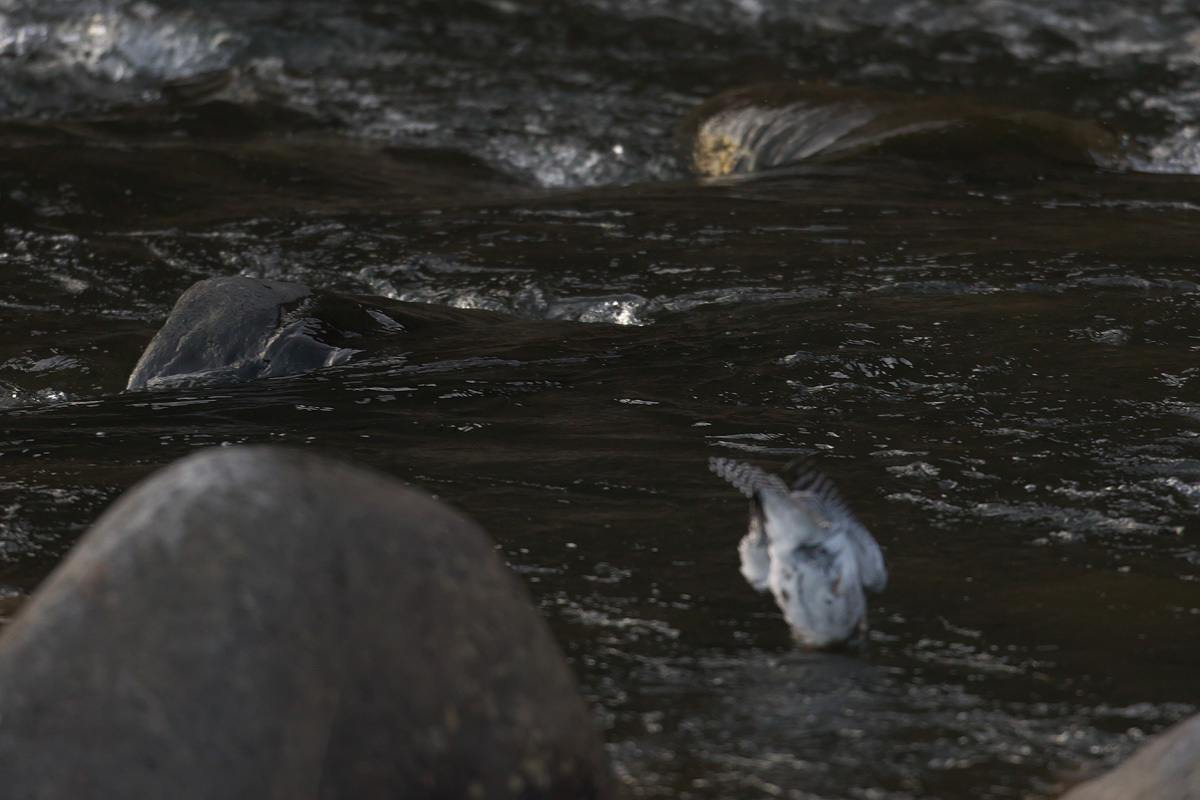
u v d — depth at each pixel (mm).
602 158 56656
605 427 23016
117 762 9695
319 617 10391
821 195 43938
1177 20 73438
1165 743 10969
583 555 17250
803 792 11664
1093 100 64000
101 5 74438
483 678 10695
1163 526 18062
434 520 11344
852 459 21000
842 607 13359
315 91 64938
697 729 12805
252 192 48094
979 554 17094
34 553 17844
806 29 75000
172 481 11203
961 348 27203
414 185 50531
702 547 17484
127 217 44562
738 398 24641
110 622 10289
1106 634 14750
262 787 9727
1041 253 35281
